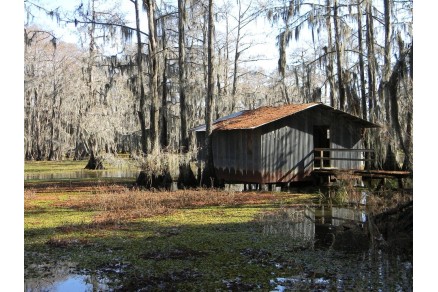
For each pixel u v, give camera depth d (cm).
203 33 3047
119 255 880
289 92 4172
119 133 3531
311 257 856
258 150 2009
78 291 680
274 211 1403
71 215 1351
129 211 1423
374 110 2300
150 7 2208
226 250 911
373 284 701
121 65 2717
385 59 2128
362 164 2227
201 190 1973
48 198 1761
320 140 2328
